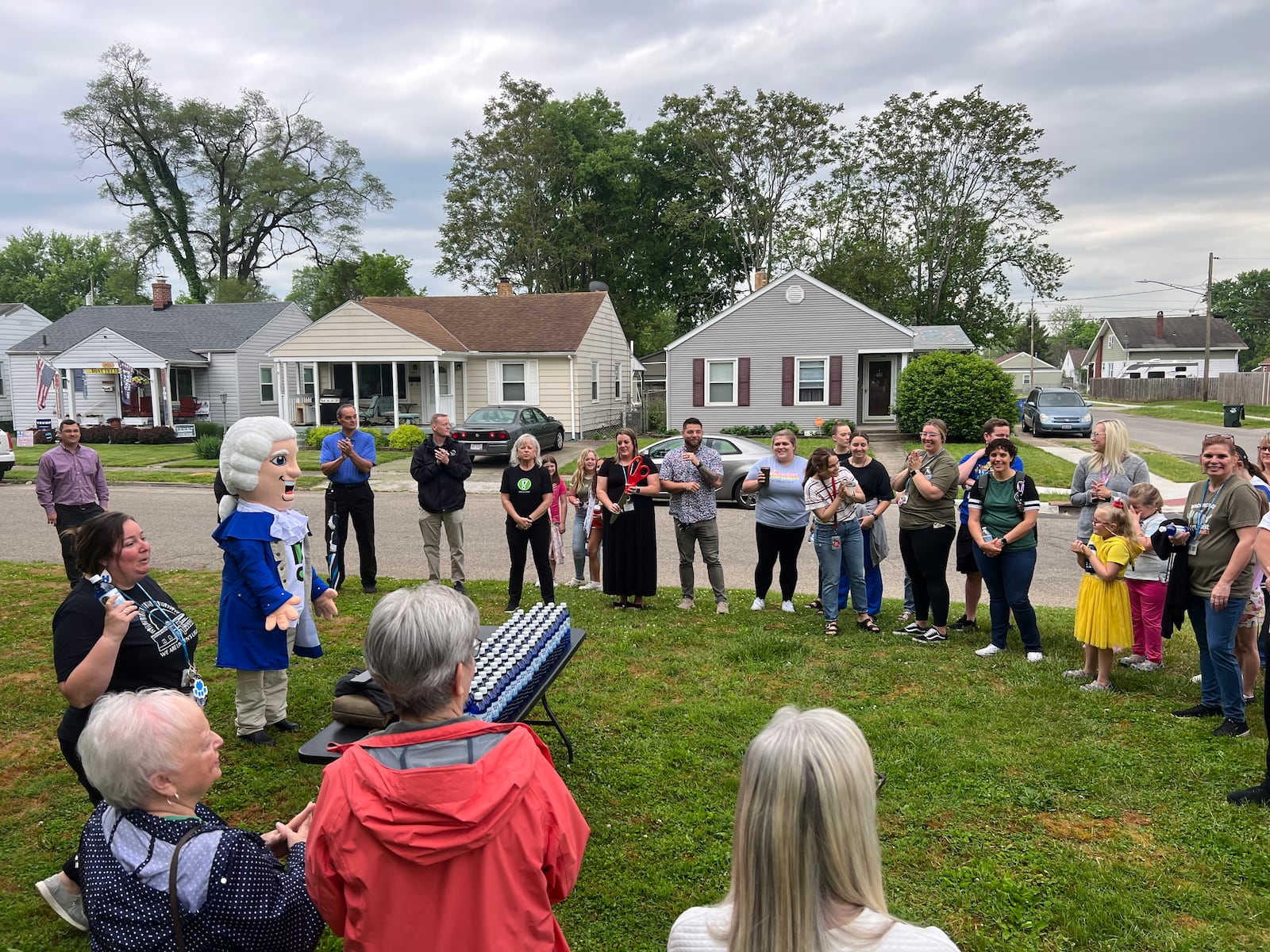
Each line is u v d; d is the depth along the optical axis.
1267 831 3.62
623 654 6.13
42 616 7.18
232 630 4.32
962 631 6.80
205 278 47.19
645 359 42.28
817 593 8.46
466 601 1.94
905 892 3.25
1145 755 4.38
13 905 3.21
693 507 7.28
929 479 6.29
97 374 28.34
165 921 1.88
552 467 8.58
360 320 23.58
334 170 46.53
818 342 25.09
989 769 4.24
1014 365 73.69
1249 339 84.44
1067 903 3.15
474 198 40.75
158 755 1.93
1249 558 4.39
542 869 1.81
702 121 37.44
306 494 15.59
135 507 14.13
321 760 2.97
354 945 1.70
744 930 1.48
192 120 42.62
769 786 1.47
